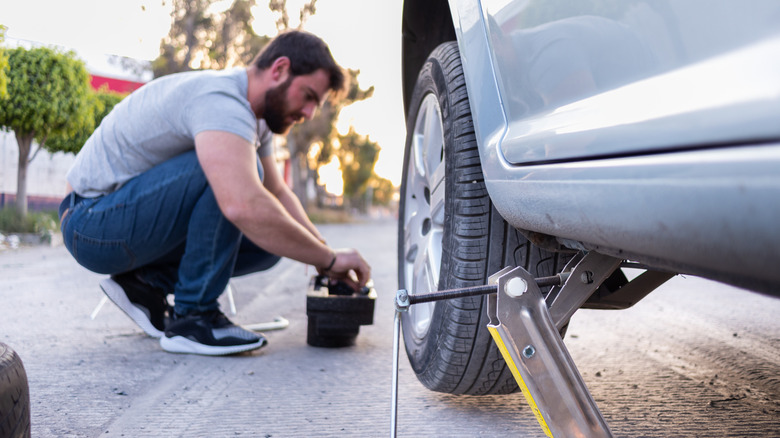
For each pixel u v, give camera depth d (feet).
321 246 7.31
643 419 5.14
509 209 3.78
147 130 7.32
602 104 2.79
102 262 7.71
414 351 5.82
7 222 25.75
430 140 5.78
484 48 4.22
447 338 4.87
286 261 20.45
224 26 66.90
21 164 26.50
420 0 6.28
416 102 6.42
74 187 7.72
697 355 7.41
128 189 7.36
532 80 3.54
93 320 9.43
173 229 7.46
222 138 6.84
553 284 3.54
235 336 7.39
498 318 3.07
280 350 7.79
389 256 24.67
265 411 5.41
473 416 5.27
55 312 10.03
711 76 2.13
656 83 2.45
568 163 2.99
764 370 6.71
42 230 25.40
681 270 2.44
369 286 8.43
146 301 8.11
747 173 1.88
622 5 2.71
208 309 7.54
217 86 7.19
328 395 5.89
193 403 5.61
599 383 6.22
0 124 25.54
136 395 5.82
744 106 1.91
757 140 1.87
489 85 4.13
